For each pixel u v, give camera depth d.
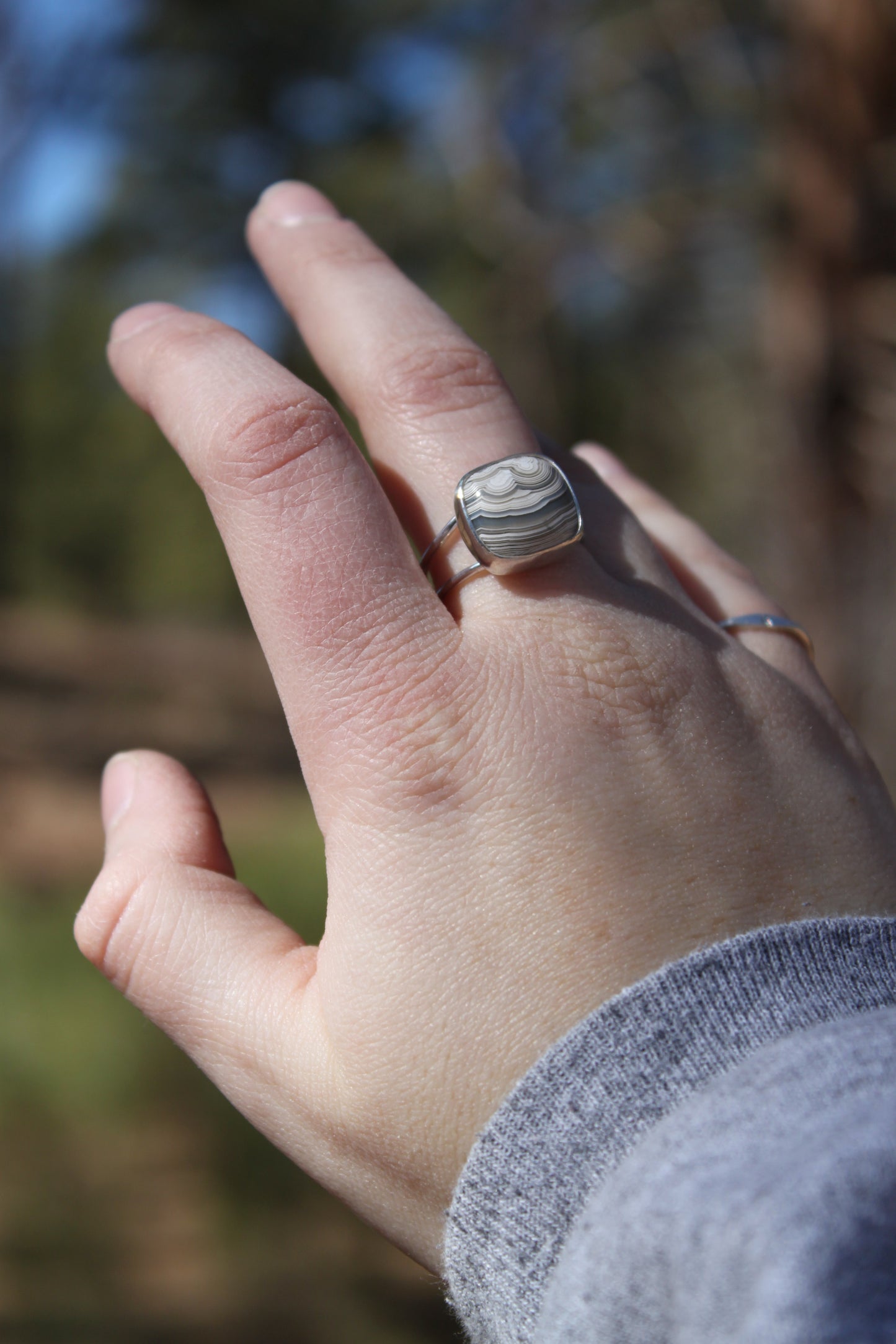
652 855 0.21
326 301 0.25
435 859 0.21
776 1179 0.17
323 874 0.82
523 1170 0.19
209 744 2.28
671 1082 0.19
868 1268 0.17
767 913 0.21
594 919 0.21
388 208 1.61
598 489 0.25
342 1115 0.21
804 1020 0.19
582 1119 0.19
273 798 1.80
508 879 0.21
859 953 0.20
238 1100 0.22
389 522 0.23
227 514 0.22
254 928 0.23
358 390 0.25
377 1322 0.59
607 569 0.24
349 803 0.22
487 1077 0.20
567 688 0.22
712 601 0.26
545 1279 0.19
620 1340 0.18
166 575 4.46
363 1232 0.66
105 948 0.23
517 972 0.21
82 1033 0.77
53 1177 0.67
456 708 0.22
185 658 3.49
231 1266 0.62
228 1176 0.68
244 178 2.35
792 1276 0.17
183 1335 0.57
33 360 3.60
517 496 0.23
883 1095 0.18
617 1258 0.18
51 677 2.85
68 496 4.10
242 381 0.23
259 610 0.22
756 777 0.22
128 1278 0.60
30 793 1.76
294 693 0.22
